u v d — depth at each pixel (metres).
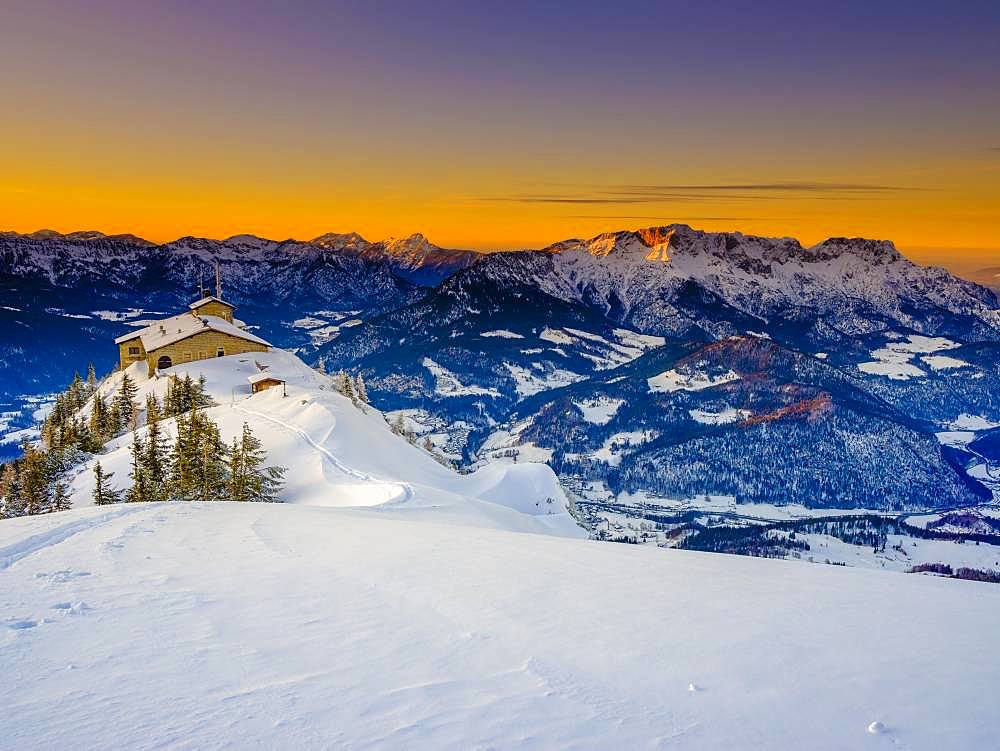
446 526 25.42
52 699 7.25
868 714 7.18
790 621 11.14
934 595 13.23
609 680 8.16
